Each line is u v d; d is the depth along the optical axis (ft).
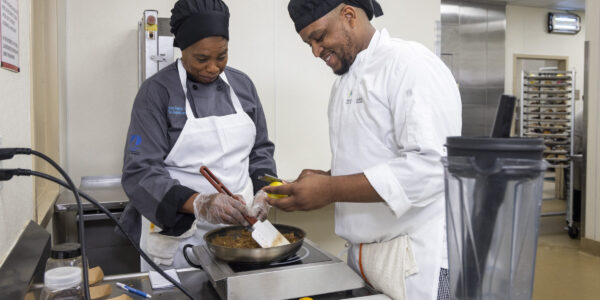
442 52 19.71
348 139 3.66
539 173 1.30
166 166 4.67
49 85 7.64
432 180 2.96
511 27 22.33
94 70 8.91
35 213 3.96
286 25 9.75
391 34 10.26
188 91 4.64
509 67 22.49
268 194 3.28
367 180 2.95
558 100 17.44
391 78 3.29
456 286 1.49
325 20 3.43
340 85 3.94
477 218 1.36
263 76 9.68
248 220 3.67
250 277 2.92
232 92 4.89
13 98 3.11
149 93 4.45
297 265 3.15
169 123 4.53
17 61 3.21
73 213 7.48
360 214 3.64
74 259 2.51
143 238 4.96
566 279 10.58
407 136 3.03
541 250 13.02
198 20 4.03
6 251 2.77
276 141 9.89
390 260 3.48
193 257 4.38
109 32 8.93
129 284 3.38
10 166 2.93
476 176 1.33
